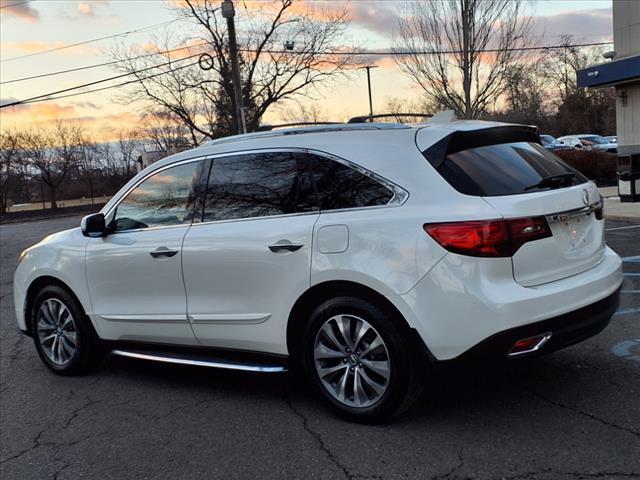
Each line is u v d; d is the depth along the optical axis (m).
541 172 3.62
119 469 3.32
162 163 4.47
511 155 3.64
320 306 3.63
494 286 3.16
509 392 3.93
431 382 4.17
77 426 3.96
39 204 54.53
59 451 3.60
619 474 2.87
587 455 3.06
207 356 4.23
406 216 3.34
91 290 4.71
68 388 4.73
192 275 4.11
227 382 4.59
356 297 3.50
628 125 14.33
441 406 3.79
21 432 3.93
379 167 3.54
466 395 3.93
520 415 3.58
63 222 28.59
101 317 4.70
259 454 3.37
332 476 3.08
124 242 4.50
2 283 10.27
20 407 4.39
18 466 3.45
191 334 4.22
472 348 3.19
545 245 3.31
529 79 41.34
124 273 4.49
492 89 20.83
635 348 4.57
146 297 4.41
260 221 3.88
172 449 3.51
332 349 3.66
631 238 9.57
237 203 4.04
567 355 4.53
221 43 32.81
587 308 3.37
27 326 5.21
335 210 3.62
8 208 53.09
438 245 3.21
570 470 2.94
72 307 4.86
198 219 4.20
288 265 3.68
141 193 4.54
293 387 4.37
